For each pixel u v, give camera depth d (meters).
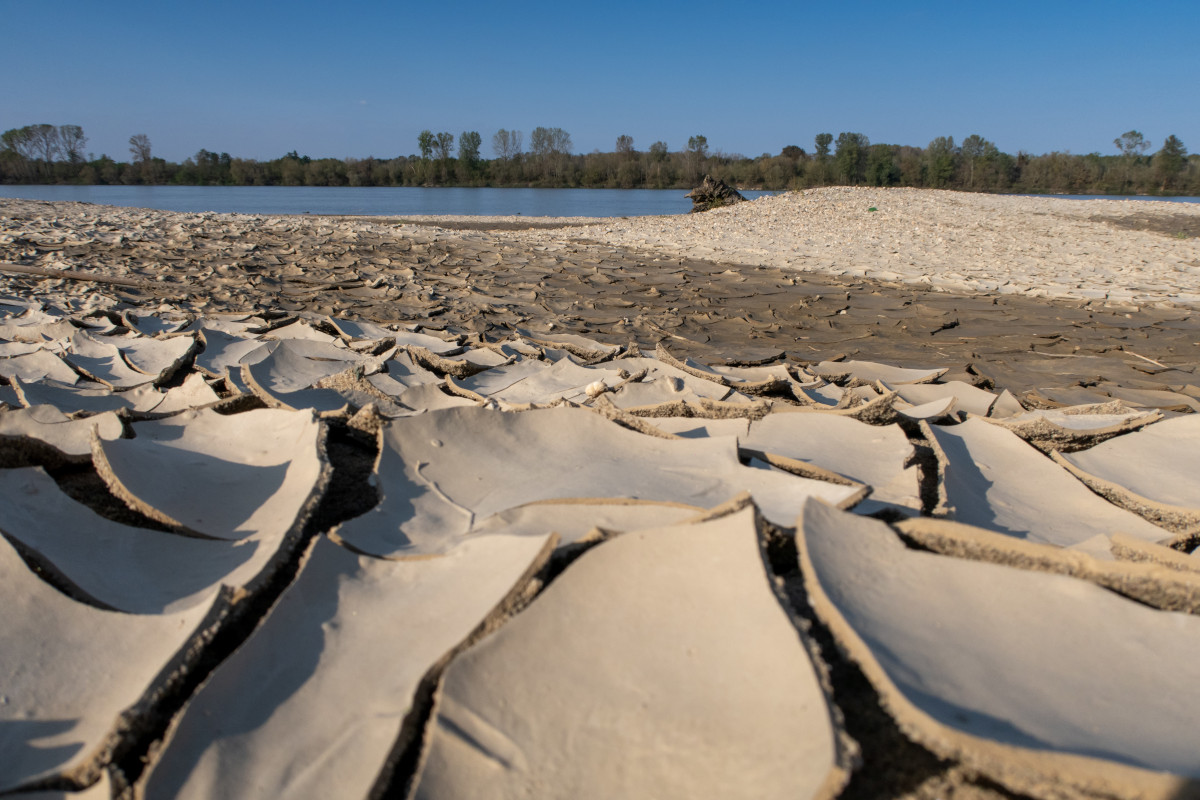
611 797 1.41
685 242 17.14
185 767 1.49
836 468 2.84
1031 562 1.94
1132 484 3.16
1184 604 1.86
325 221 21.17
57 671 1.79
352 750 1.51
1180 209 23.91
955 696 1.48
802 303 10.01
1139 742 1.43
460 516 2.45
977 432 3.47
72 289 9.26
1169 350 7.80
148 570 2.21
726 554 1.79
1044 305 10.09
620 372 4.74
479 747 1.48
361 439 3.22
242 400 3.74
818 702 1.41
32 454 2.81
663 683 1.59
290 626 1.85
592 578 1.82
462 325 8.50
